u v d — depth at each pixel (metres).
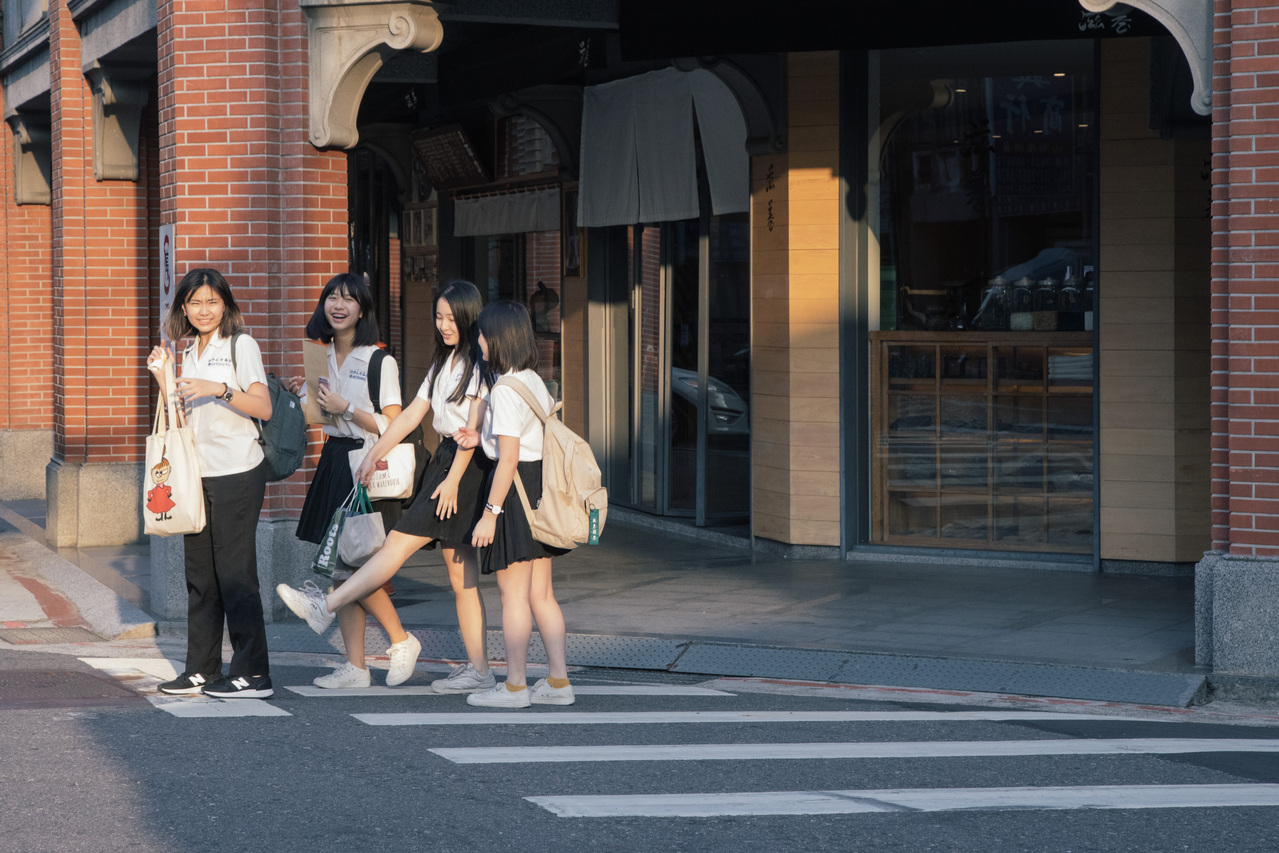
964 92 10.67
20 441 16.50
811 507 11.20
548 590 6.86
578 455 6.57
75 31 12.83
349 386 7.00
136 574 11.31
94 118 12.67
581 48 10.90
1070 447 10.56
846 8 9.05
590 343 13.84
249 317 9.34
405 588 10.26
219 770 5.36
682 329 12.75
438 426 6.80
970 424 10.85
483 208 15.96
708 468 12.45
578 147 13.86
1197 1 7.41
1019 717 6.70
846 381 10.99
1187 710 7.01
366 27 9.09
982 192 10.69
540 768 5.49
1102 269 10.27
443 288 6.77
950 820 4.86
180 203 9.36
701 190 12.21
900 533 11.14
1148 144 10.10
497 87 12.25
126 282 13.05
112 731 5.99
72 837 4.55
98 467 12.91
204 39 9.30
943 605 9.29
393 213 18.81
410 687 7.28
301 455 6.82
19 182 16.25
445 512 6.71
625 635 8.38
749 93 10.87
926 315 10.95
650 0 9.55
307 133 9.32
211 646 6.86
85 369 12.98
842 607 9.26
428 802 4.98
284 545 9.29
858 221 10.95
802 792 5.20
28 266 16.52
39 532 13.91
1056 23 8.66
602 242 13.76
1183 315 10.17
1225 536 7.48
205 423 6.60
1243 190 7.22
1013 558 10.68
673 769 5.52
